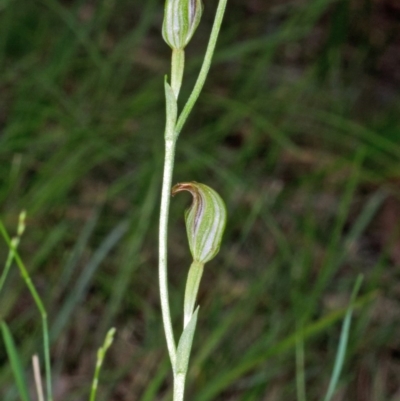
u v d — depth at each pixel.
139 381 0.41
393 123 0.56
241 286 0.45
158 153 0.49
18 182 0.49
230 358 0.40
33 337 0.40
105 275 0.44
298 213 0.51
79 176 0.48
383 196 0.46
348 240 0.42
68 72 0.62
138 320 0.44
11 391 0.36
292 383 0.39
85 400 0.40
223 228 0.19
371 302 0.41
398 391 0.40
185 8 0.19
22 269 0.24
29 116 0.53
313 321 0.42
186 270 0.47
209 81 0.64
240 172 0.52
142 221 0.42
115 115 0.55
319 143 0.58
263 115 0.58
